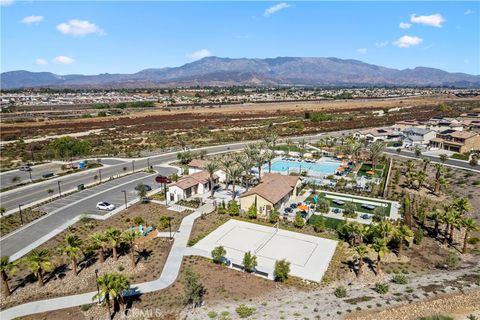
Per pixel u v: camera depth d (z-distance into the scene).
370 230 50.28
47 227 59.81
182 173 92.88
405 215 58.84
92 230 58.28
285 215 64.06
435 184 76.00
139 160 110.38
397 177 82.88
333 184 82.81
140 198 73.00
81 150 117.06
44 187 82.69
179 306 38.28
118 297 38.38
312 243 53.25
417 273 44.88
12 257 49.56
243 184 84.38
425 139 131.38
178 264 47.28
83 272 45.66
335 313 36.00
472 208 65.50
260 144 113.56
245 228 58.69
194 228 58.91
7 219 62.94
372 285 42.12
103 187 82.06
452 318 35.47
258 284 42.56
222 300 39.22
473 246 52.47
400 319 35.41
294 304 37.88
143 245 53.06
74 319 36.66
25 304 39.31
